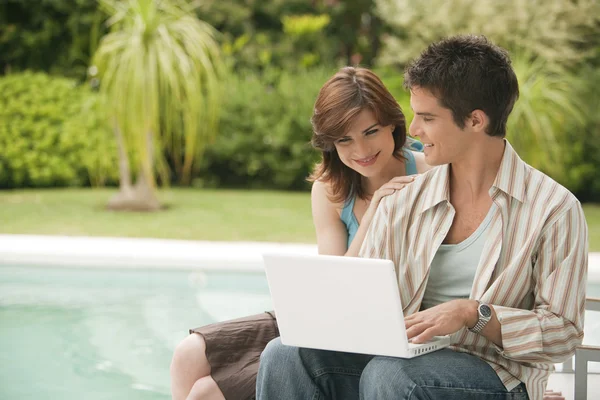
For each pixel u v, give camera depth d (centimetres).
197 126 904
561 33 1088
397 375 245
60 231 804
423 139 262
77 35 1223
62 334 525
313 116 328
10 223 841
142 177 943
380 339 250
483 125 255
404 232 278
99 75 923
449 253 269
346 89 319
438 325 245
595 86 1062
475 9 1120
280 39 1311
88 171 1139
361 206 352
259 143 1142
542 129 971
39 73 1152
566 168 1049
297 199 1050
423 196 277
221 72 940
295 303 262
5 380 445
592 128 1059
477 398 246
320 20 1268
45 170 1103
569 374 344
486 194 266
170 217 894
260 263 666
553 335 247
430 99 254
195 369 314
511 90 256
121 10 916
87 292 630
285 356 272
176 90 870
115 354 488
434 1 1153
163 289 642
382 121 321
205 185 1191
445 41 257
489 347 261
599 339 379
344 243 356
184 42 898
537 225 254
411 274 275
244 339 321
